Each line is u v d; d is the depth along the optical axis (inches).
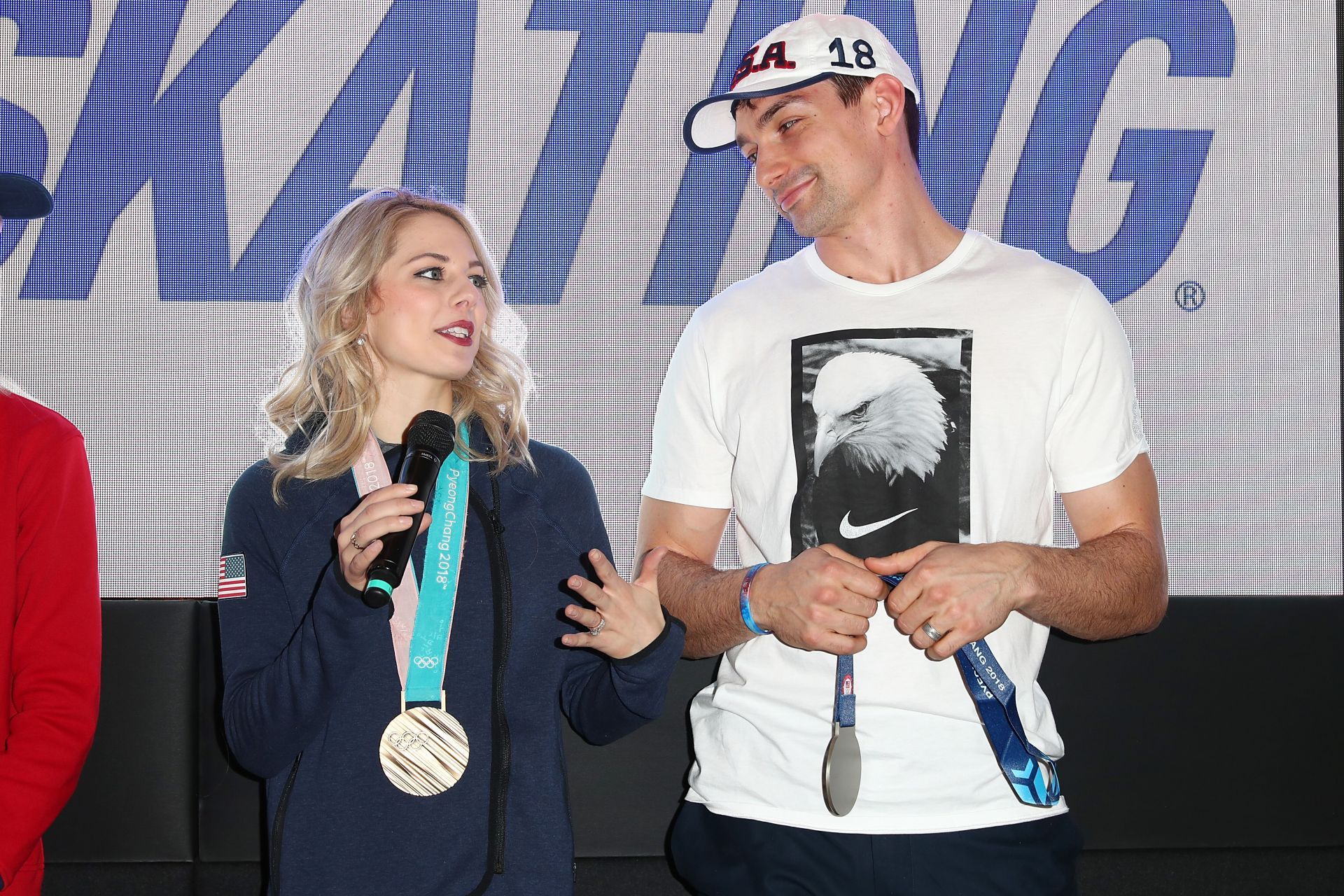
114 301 91.5
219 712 90.5
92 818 89.8
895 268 72.6
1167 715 91.0
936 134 92.7
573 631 63.7
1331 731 91.4
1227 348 91.9
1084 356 68.4
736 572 68.0
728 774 67.8
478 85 92.9
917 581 60.0
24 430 65.7
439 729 57.9
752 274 93.2
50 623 63.4
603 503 92.8
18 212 72.9
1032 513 68.3
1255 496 91.7
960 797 64.0
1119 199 92.6
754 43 93.1
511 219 92.9
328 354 63.4
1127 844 90.7
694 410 74.6
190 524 91.2
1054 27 92.7
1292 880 92.1
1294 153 92.4
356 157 92.7
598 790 91.2
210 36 92.4
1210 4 92.4
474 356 64.7
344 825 57.1
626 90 93.2
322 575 61.4
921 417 68.2
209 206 92.1
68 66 92.2
